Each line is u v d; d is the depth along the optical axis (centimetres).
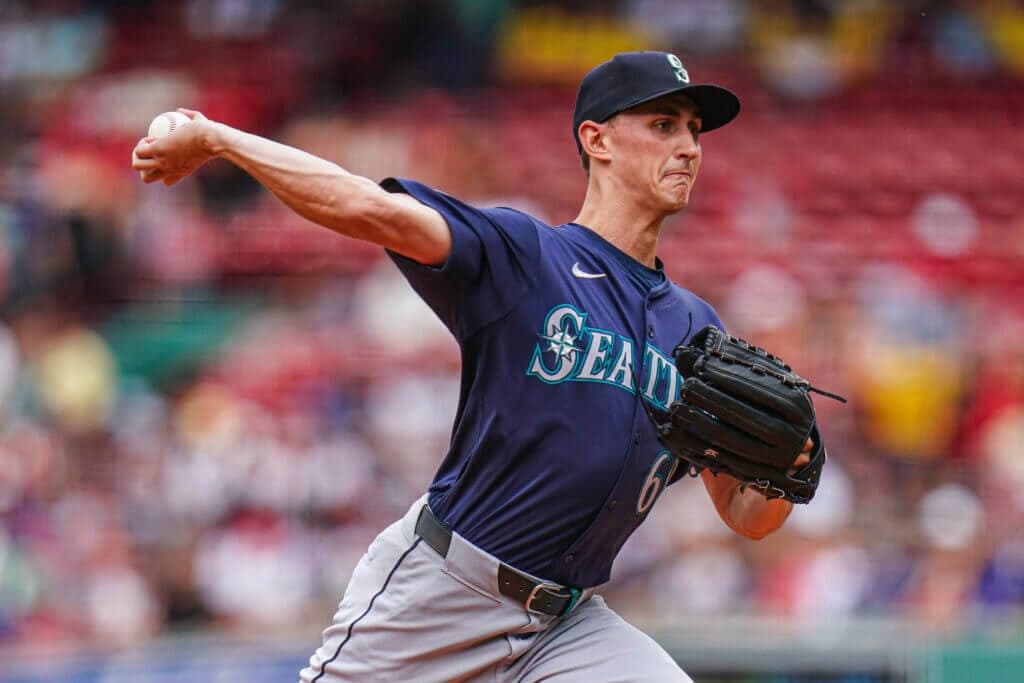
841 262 4703
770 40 6119
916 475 3509
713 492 1454
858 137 5669
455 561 1282
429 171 5184
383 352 3972
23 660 2562
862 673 2533
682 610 3097
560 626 1335
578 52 6044
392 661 1311
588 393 1257
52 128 5372
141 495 3353
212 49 5966
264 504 3366
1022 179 5444
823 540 3281
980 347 4075
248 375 3953
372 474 3506
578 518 1274
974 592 3250
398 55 6044
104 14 6075
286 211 4850
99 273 4494
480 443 1269
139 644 2830
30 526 3206
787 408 1219
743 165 5434
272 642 2670
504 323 1234
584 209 1368
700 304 1398
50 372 3825
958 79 6047
